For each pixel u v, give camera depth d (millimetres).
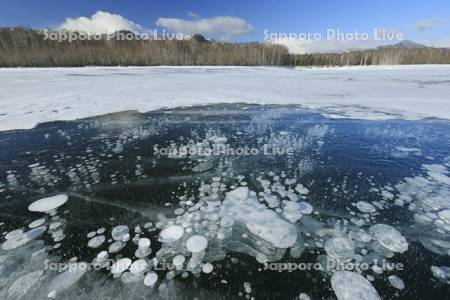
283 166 2574
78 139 3398
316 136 3557
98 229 1604
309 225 1636
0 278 1240
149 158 2764
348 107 5516
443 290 1175
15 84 8867
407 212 1772
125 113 4914
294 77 13250
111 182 2227
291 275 1259
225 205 1868
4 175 2361
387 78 12570
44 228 1617
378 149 3051
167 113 4953
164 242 1481
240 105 5758
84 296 1142
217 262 1335
